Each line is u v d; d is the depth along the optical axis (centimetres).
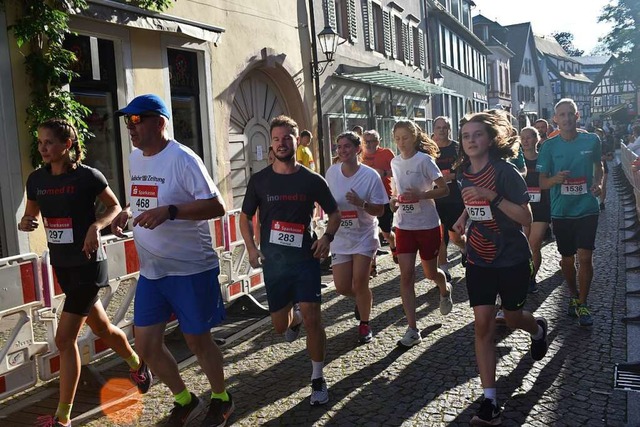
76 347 420
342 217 545
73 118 787
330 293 778
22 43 742
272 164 453
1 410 459
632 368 478
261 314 698
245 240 450
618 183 2247
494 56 4869
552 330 586
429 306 692
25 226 432
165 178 379
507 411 417
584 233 592
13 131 750
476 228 423
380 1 2089
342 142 535
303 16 1468
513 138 419
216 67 1134
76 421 434
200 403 411
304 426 409
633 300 676
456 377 480
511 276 419
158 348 395
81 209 415
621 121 6719
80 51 871
